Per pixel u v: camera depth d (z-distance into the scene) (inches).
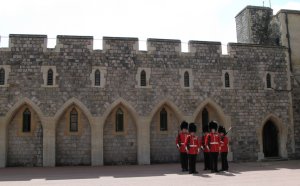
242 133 709.3
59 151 645.3
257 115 723.4
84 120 660.1
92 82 661.3
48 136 634.8
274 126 754.8
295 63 773.9
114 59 676.1
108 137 665.0
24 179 462.0
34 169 587.8
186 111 689.6
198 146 535.2
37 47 655.1
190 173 513.3
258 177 464.8
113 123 670.5
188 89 696.4
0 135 621.6
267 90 738.2
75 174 513.3
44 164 627.8
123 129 674.2
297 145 745.0
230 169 568.1
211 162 531.8
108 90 665.0
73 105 657.0
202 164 658.8
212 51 721.6
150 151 674.8
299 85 768.3
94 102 657.0
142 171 547.5
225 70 721.0
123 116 678.5
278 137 746.2
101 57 671.8
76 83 655.8
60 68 655.1
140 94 676.1
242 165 633.0
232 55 730.2
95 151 645.3
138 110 671.1
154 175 495.2
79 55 664.4
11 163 630.5
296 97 761.0
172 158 684.1
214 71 714.8
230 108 711.1
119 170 565.0
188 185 393.7
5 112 629.3
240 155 703.1
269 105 734.5
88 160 650.8
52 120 639.1
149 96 678.5
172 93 689.0
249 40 828.6
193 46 712.4
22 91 638.5
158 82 685.9
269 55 753.6
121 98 666.2
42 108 639.8
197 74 706.2
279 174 497.7
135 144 674.2
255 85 732.7
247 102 722.2
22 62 646.5
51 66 652.7
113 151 663.8
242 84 725.3
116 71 673.6
